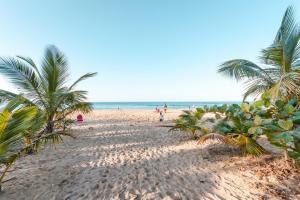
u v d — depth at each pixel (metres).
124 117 19.08
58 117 8.37
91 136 8.68
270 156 4.68
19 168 4.48
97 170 4.36
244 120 4.70
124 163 4.86
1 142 2.74
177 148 6.26
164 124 13.05
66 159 5.22
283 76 4.70
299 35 5.41
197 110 7.48
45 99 7.02
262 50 5.92
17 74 6.34
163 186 3.52
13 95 6.28
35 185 3.57
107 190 3.38
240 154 5.10
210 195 3.15
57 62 7.57
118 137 8.42
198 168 4.36
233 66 5.89
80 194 3.24
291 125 3.47
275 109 4.41
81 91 7.46
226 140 4.48
